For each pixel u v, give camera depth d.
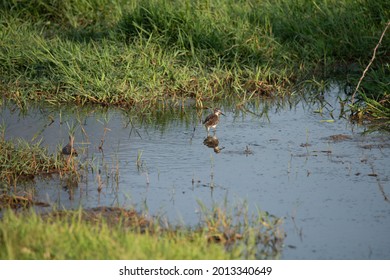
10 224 28.06
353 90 49.41
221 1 61.22
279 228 30.73
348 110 45.69
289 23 57.84
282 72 52.22
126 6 61.06
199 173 36.81
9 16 61.31
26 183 35.56
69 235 27.17
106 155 39.31
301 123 44.88
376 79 47.75
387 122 44.16
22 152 37.09
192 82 50.62
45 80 49.97
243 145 40.94
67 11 62.59
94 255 26.22
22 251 26.38
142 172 36.91
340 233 30.67
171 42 55.59
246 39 55.53
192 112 47.25
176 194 34.25
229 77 52.09
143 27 56.44
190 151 40.00
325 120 45.19
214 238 29.62
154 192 34.50
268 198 33.84
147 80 49.84
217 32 55.72
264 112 47.12
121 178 36.12
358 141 41.44
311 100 49.22
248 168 37.44
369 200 33.69
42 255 26.25
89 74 50.31
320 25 57.94
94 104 48.41
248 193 34.38
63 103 48.59
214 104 48.75
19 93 49.16
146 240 27.22
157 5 57.88
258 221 30.86
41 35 58.19
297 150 40.06
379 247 29.55
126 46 53.12
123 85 48.91
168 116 46.44
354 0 60.12
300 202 33.44
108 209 32.09
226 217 31.19
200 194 34.22
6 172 35.91
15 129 43.25
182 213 32.16
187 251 26.52
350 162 38.22
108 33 57.31
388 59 53.91
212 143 41.25
